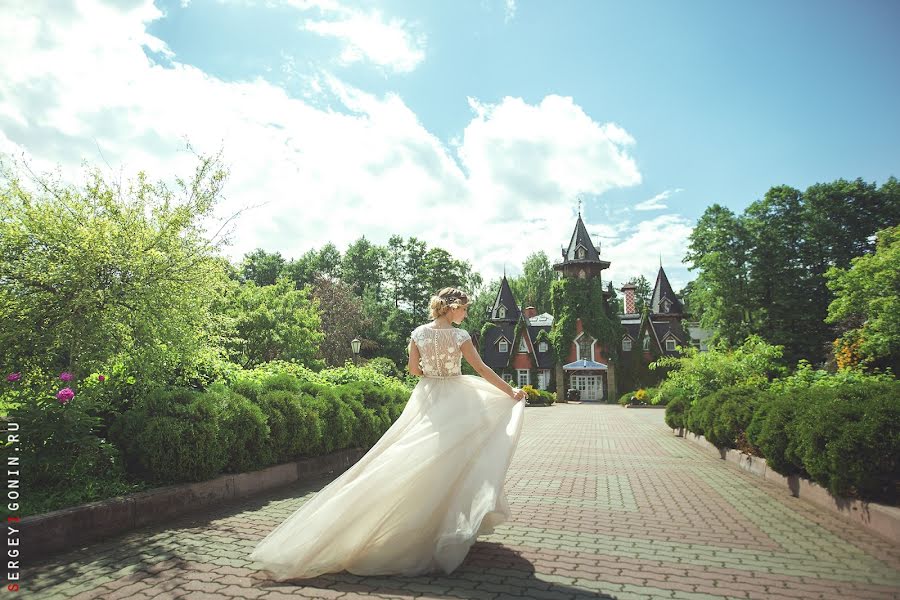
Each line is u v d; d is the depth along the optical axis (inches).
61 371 231.9
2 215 218.7
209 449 221.5
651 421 879.7
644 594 125.6
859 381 439.8
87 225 229.6
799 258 1505.9
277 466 270.5
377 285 2728.8
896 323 964.0
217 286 273.0
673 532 185.6
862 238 1450.5
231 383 303.9
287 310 1144.2
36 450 184.7
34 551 152.2
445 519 136.6
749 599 123.3
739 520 204.8
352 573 137.2
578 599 121.6
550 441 535.8
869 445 194.2
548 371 2053.4
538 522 198.1
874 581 136.6
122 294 232.4
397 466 140.6
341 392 364.8
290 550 134.3
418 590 125.7
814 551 163.9
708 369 596.1
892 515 175.9
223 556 152.7
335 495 141.1
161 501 196.9
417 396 156.0
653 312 2101.4
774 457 271.7
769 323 1486.2
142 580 133.0
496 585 129.7
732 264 1528.1
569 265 2028.8
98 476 200.5
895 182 1470.2
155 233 246.8
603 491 265.3
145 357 238.1
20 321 216.4
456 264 2284.7
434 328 158.7
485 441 147.9
